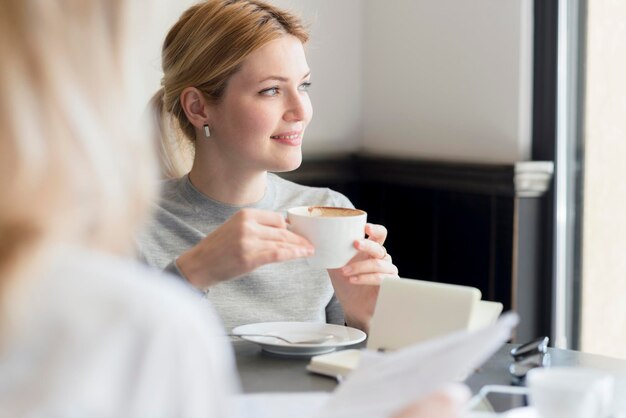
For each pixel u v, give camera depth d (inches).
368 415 35.6
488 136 127.0
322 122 141.9
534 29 122.3
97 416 25.1
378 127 144.4
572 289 125.7
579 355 61.9
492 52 125.8
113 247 28.0
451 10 131.0
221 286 77.9
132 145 28.5
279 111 78.6
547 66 121.9
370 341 59.2
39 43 25.8
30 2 25.8
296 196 86.0
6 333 25.0
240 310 77.5
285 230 60.6
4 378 25.2
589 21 120.2
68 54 26.5
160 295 26.6
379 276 66.6
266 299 78.8
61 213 26.0
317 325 67.1
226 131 78.9
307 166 138.1
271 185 85.0
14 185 25.2
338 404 37.0
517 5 122.0
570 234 125.2
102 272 26.5
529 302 124.6
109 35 27.9
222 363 27.5
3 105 25.2
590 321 123.6
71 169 26.1
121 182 27.7
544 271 125.0
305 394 49.0
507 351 61.9
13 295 24.8
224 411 27.4
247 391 53.6
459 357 35.5
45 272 25.8
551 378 45.4
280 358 61.1
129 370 25.6
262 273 78.9
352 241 59.9
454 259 131.4
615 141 117.7
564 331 126.4
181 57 80.4
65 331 25.5
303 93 80.1
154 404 25.6
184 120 83.1
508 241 123.3
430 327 57.3
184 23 81.3
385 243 142.6
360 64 145.3
